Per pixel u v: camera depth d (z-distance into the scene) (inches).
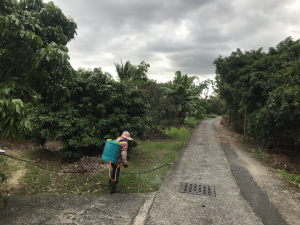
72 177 209.9
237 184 204.1
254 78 411.5
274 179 221.3
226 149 394.3
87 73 284.8
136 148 376.8
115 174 175.9
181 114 876.6
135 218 135.7
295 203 163.5
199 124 1031.6
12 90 110.3
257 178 223.6
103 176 218.2
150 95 530.3
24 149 295.1
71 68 140.9
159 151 374.0
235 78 549.6
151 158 318.0
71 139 241.6
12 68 123.3
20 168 219.3
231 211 147.2
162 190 185.0
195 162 289.4
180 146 423.8
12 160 240.1
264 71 424.5
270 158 317.1
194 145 432.8
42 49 124.5
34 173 209.5
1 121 106.7
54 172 218.7
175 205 155.3
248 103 452.8
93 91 268.2
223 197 171.8
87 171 225.5
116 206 151.9
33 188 177.8
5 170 208.1
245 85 458.3
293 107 273.4
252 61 522.0
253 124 391.9
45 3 299.0
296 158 317.4
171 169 254.5
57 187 184.9
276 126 309.4
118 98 279.7
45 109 243.4
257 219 136.8
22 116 112.5
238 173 240.8
